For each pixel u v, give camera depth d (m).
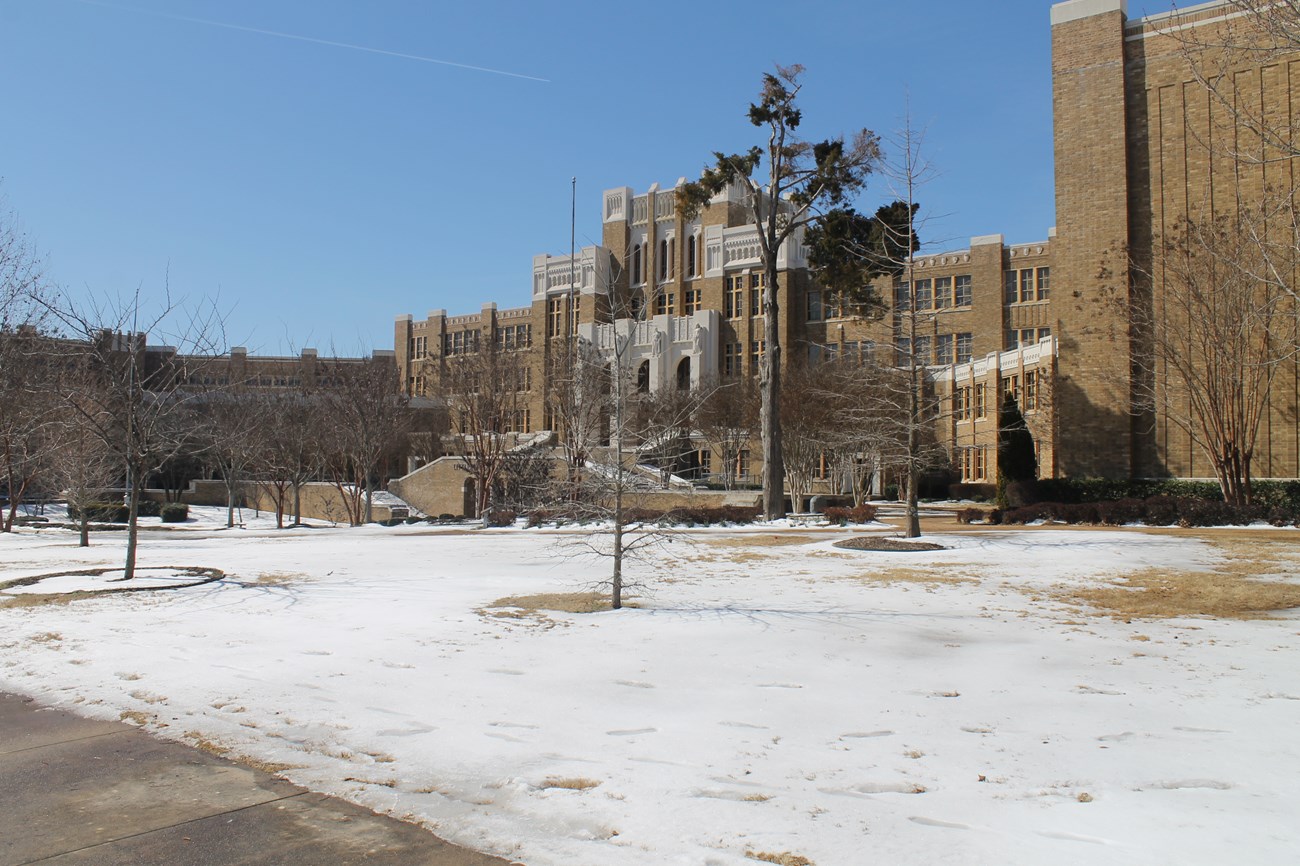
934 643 10.57
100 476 28.94
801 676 8.93
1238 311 29.66
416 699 8.19
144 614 13.04
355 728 7.34
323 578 17.48
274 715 7.76
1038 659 9.64
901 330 28.25
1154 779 5.88
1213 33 35.56
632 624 11.85
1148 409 35.28
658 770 6.21
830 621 12.08
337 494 53.34
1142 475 36.62
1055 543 22.98
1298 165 33.03
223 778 6.29
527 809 5.58
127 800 5.89
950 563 19.38
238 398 44.84
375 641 10.88
